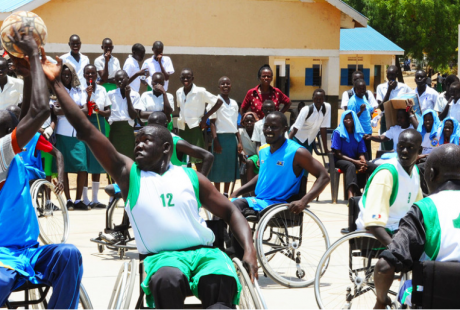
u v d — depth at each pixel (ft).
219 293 11.50
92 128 12.36
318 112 34.22
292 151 19.51
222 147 33.14
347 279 20.02
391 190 15.08
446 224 11.35
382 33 100.73
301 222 19.79
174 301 11.27
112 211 22.67
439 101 37.11
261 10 50.62
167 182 12.37
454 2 100.63
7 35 11.69
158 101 32.53
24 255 12.05
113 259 22.12
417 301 11.27
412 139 14.90
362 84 35.22
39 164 22.65
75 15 45.39
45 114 11.54
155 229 12.21
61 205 23.54
